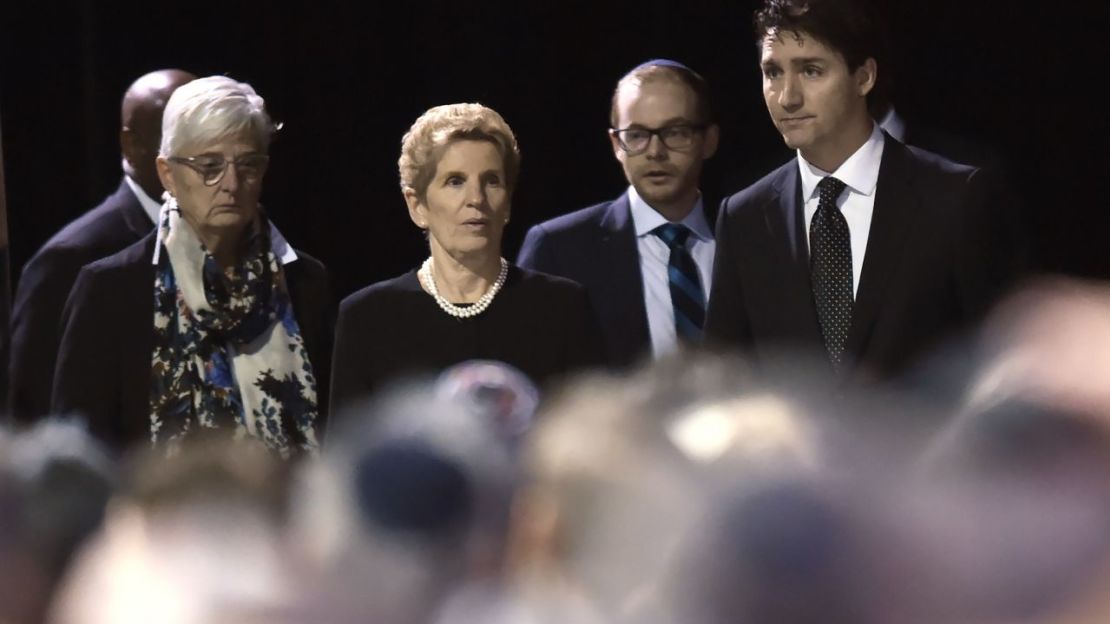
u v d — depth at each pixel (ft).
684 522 8.46
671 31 59.26
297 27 58.70
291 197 59.36
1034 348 9.20
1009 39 59.72
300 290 35.88
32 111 56.75
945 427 10.28
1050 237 60.29
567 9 59.52
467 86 59.57
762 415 9.27
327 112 59.21
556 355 31.86
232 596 8.79
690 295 39.58
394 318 32.22
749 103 59.06
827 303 33.32
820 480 8.38
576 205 60.18
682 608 8.26
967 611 8.02
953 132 60.18
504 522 9.29
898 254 32.91
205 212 34.04
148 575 8.91
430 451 9.30
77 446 12.21
